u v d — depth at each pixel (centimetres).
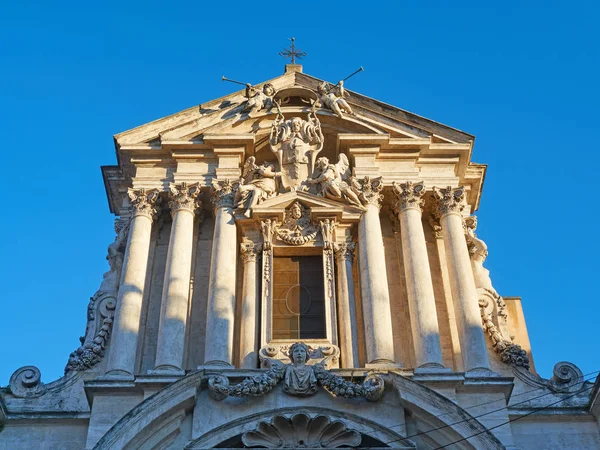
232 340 2097
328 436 1862
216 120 2483
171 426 1848
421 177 2398
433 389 1928
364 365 2084
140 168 2416
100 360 2117
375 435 1848
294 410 1870
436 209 2369
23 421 1984
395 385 1877
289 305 2219
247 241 2291
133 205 2325
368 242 2230
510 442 1869
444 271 2311
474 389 1944
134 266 2194
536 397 2048
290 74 2603
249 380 1883
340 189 2316
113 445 1764
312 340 2102
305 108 2516
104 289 2250
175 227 2280
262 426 1850
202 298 2261
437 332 2078
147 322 2208
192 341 2183
